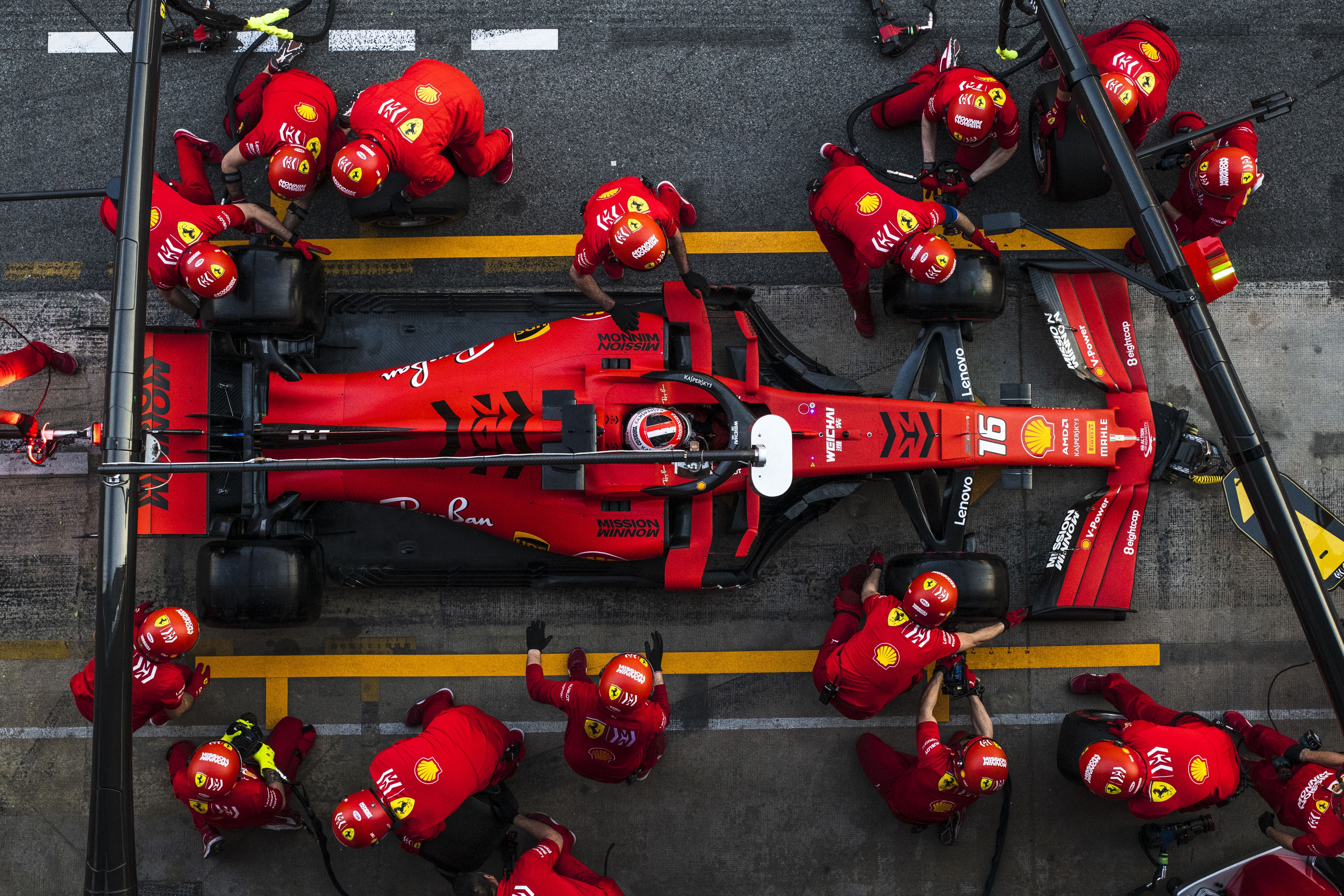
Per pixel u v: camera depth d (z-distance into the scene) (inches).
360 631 239.0
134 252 160.2
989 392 243.9
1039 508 242.2
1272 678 241.6
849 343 243.0
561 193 244.7
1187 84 248.2
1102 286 236.4
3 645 238.8
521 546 233.3
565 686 210.7
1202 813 241.3
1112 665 241.3
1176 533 242.8
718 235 245.0
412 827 194.7
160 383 207.3
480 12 246.2
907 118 237.3
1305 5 247.9
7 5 244.5
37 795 237.9
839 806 239.9
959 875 240.1
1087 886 239.3
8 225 243.8
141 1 168.9
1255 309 245.6
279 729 228.8
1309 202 246.8
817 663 225.5
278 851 236.7
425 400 209.8
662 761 239.5
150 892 236.1
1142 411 228.4
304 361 220.7
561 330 213.8
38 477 240.1
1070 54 188.5
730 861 239.6
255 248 205.6
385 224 237.6
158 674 207.2
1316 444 243.9
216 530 213.9
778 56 246.5
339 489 214.4
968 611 210.7
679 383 205.9
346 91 245.9
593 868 238.5
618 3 246.2
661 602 240.1
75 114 245.1
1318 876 221.5
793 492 229.5
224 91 246.1
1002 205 245.6
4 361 224.2
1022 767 240.2
